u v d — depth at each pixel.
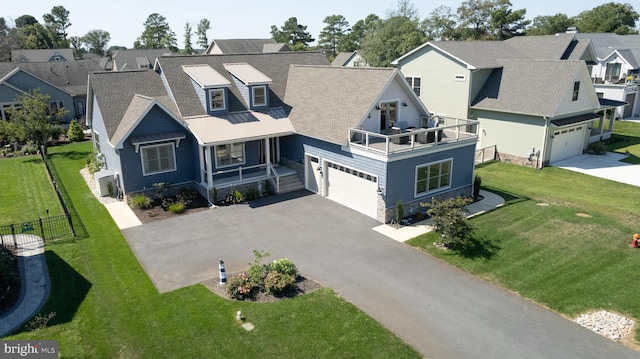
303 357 12.52
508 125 33.88
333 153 24.86
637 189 27.36
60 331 13.65
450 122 37.81
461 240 19.25
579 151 35.84
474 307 15.21
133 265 17.97
